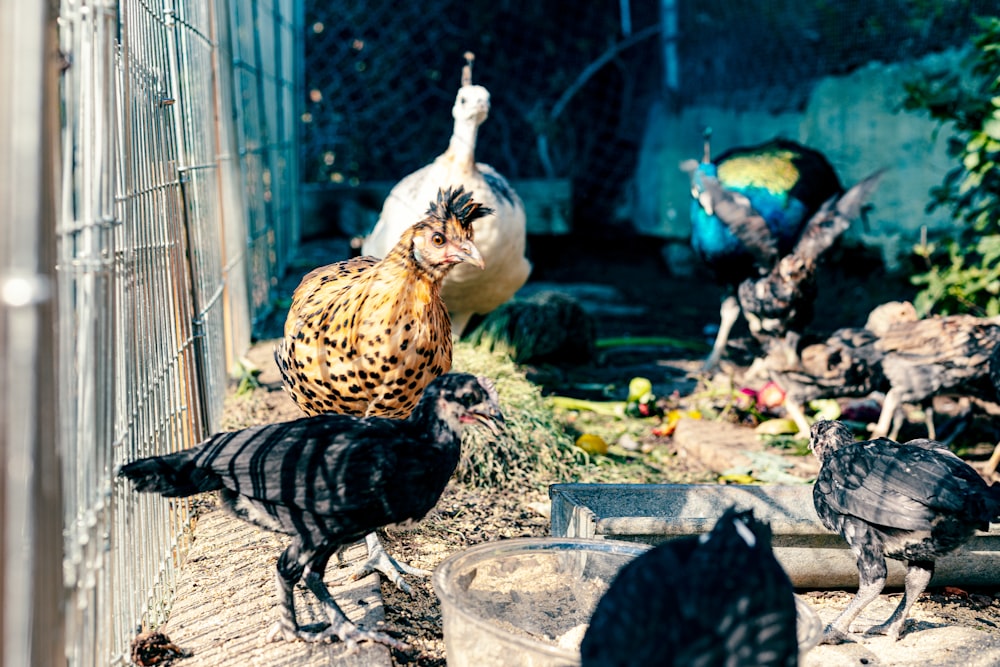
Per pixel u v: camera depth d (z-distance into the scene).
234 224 6.23
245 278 6.80
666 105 12.46
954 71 8.67
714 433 5.72
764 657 2.09
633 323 9.24
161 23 3.87
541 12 12.88
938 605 3.73
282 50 10.13
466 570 3.05
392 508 2.81
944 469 3.21
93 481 2.31
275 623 3.13
